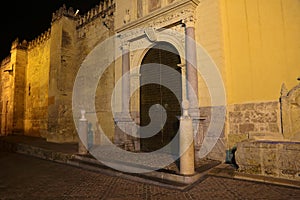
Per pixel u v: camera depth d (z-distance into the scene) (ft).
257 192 13.91
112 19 36.29
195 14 25.32
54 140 40.86
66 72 42.98
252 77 21.76
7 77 68.03
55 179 19.16
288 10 20.01
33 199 14.44
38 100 54.13
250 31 22.21
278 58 20.33
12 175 21.27
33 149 33.73
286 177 15.40
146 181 17.33
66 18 44.19
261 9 21.66
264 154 16.51
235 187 14.96
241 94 22.35
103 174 20.27
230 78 23.20
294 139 18.67
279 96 20.03
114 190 15.61
